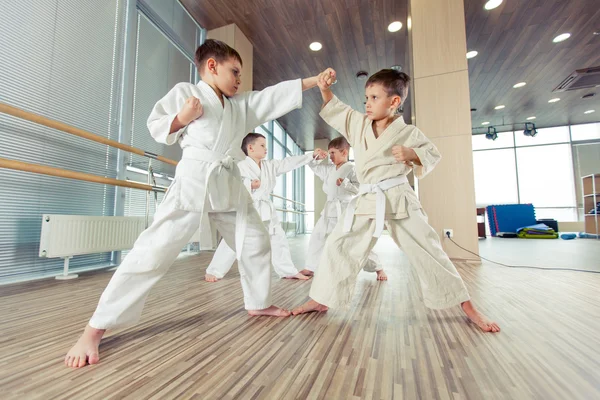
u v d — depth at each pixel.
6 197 1.66
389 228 1.00
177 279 1.68
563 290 1.38
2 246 1.64
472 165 2.33
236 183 0.91
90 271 2.07
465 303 0.91
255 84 4.77
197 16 3.27
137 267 0.76
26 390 0.54
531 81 4.97
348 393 0.53
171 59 3.03
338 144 1.85
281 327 0.88
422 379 0.58
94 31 2.18
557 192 7.46
